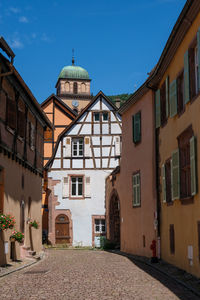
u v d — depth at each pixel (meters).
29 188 19.14
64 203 30.31
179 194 12.44
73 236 30.00
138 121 19.27
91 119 31.00
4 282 10.35
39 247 21.59
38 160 21.30
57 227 30.08
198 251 10.61
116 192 24.39
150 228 17.19
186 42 12.06
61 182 30.53
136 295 8.23
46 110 33.16
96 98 31.16
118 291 8.72
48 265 14.51
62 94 66.75
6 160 14.79
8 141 14.93
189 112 11.69
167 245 14.70
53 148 32.34
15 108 15.27
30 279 10.82
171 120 14.20
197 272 10.66
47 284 9.88
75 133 30.91
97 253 21.23
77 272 12.12
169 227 14.39
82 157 30.64
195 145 10.82
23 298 8.12
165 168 14.98
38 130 21.44
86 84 71.12
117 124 30.88
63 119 33.06
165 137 15.22
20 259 16.33
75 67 72.81
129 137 21.08
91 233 30.05
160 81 16.23
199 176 10.48
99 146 30.77
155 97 17.16
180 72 12.86
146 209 17.86
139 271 12.33
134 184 19.88
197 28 10.92
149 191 17.44
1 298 8.16
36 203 20.98
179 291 8.69
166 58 14.30
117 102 35.16
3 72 14.08
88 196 30.33
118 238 25.95
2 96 14.11
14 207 16.02
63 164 30.64
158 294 8.32
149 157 17.52
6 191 14.77
